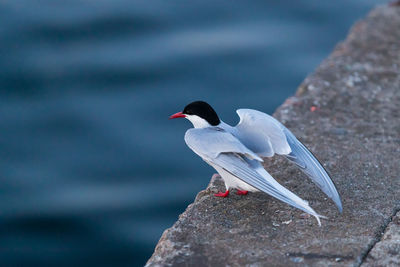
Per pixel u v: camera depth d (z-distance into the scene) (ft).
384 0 67.51
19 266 41.29
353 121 31.99
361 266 20.62
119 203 46.09
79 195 47.11
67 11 67.72
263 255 21.33
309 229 22.81
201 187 47.29
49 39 63.82
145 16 66.74
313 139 30.09
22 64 60.08
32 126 53.93
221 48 61.31
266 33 62.80
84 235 43.73
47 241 43.68
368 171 27.02
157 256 21.98
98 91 57.26
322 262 20.76
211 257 21.39
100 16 66.80
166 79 57.82
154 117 54.03
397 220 23.11
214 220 23.62
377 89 35.42
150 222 44.47
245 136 23.72
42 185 48.34
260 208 24.34
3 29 64.80
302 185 26.00
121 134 52.42
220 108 54.13
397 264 20.56
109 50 61.87
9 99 56.39
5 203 46.70
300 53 59.82
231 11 66.95
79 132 53.06
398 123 31.76
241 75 57.72
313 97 34.40
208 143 23.13
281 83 56.49
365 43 41.16
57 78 58.49
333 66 38.06
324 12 65.77
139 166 49.55
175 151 50.75
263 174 21.79
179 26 64.85
